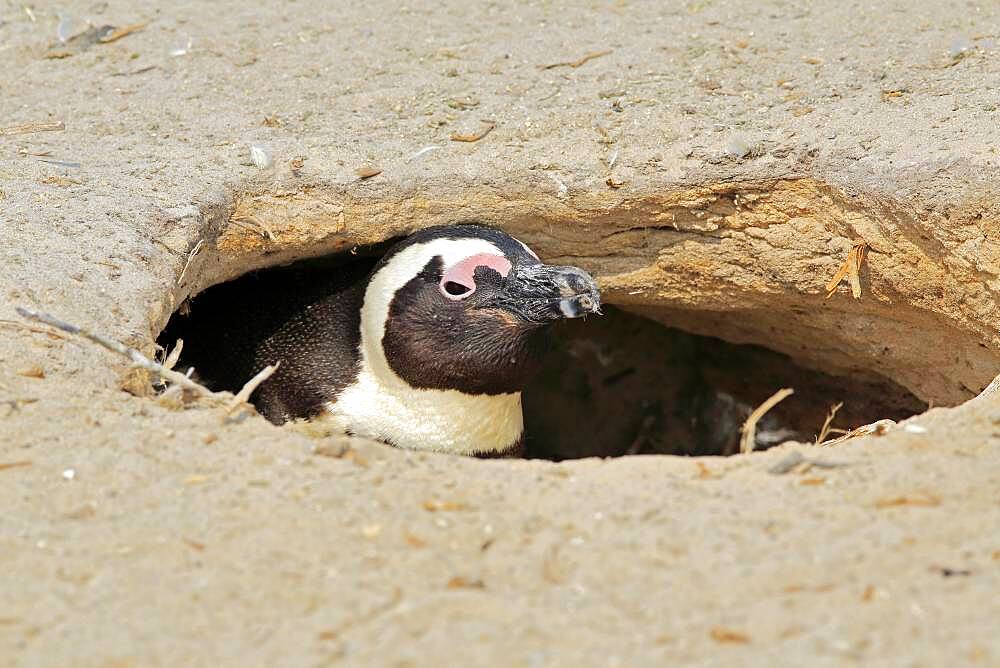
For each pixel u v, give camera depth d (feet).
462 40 46.32
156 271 34.27
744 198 39.24
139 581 21.66
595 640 19.95
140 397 28.86
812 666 19.01
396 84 43.62
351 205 39.32
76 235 34.32
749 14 46.80
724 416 53.88
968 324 37.42
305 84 43.91
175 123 41.65
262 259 40.16
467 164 39.81
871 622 20.11
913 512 23.56
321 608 20.94
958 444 26.78
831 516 23.47
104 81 44.39
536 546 22.66
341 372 38.40
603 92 42.50
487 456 39.14
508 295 35.81
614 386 55.57
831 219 38.45
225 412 27.71
